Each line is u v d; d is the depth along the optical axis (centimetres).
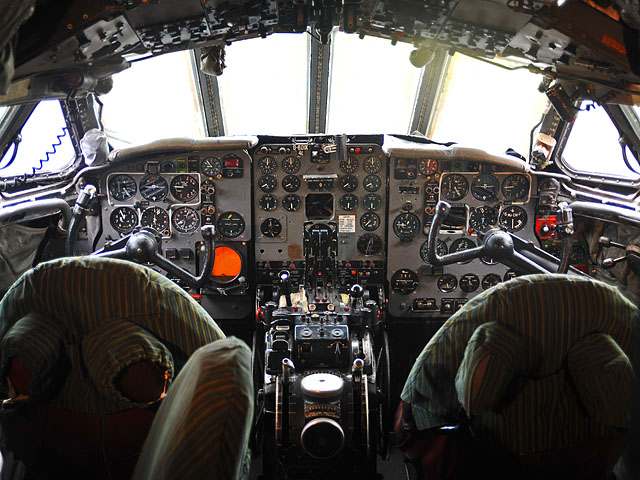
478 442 184
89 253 580
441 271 582
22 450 169
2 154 485
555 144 571
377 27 443
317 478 436
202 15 375
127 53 406
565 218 477
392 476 462
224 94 749
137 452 164
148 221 580
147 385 153
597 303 162
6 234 475
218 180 575
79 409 158
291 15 420
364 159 575
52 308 155
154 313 159
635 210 495
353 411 436
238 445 89
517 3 326
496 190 574
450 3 358
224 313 592
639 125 493
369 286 588
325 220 583
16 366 151
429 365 185
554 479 173
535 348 162
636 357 161
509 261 503
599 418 156
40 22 305
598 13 306
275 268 588
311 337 486
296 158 576
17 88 348
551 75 427
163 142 552
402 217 577
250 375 95
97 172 567
